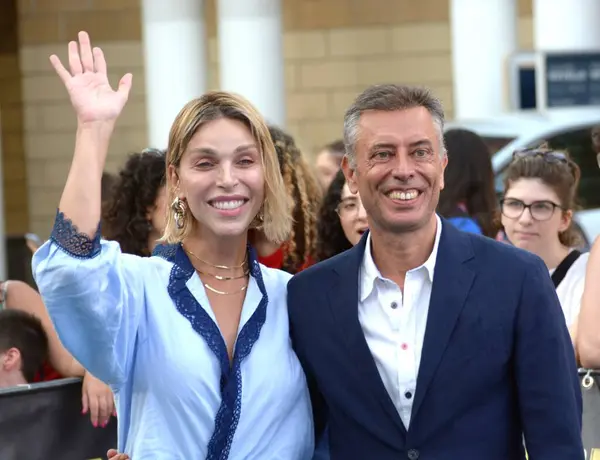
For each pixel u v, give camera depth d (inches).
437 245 182.2
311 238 266.2
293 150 267.6
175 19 557.3
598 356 217.3
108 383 181.0
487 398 179.3
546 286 179.5
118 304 174.6
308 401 188.1
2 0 716.7
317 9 692.1
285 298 189.3
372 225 181.5
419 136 177.8
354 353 181.6
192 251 186.5
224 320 184.7
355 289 183.6
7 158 724.0
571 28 502.6
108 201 274.4
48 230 721.0
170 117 559.8
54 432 234.5
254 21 545.0
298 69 695.7
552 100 442.3
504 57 498.6
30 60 710.5
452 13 531.5
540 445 177.6
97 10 699.4
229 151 182.1
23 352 251.0
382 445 180.4
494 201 290.0
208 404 178.1
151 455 177.3
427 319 179.3
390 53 688.4
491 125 467.2
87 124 173.5
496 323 177.9
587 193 473.7
